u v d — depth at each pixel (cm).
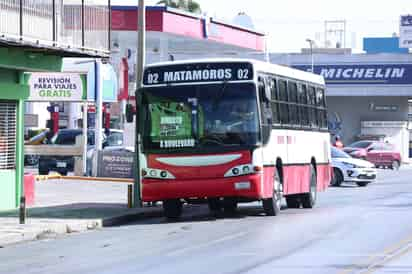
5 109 2816
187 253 1784
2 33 2461
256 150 2441
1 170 2791
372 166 4406
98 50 2927
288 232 2138
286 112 2756
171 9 5241
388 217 2514
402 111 8956
